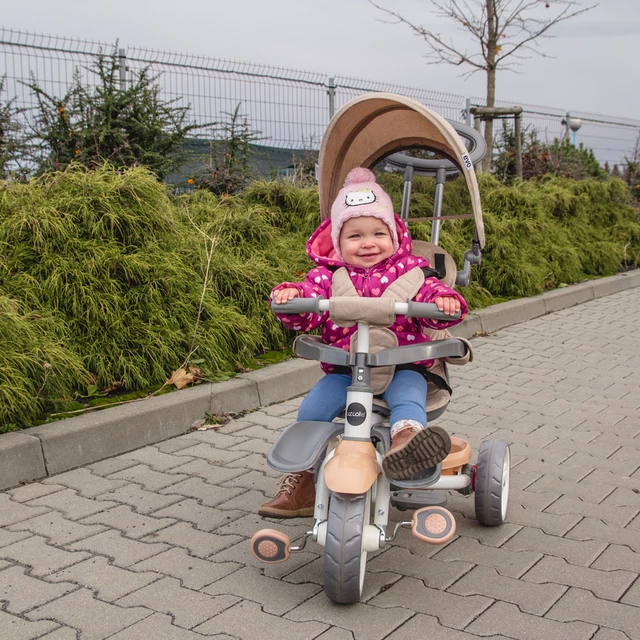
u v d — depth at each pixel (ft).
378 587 10.25
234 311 21.01
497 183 37.52
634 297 35.73
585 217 41.78
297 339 10.60
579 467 14.84
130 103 29.35
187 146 32.53
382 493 9.95
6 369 14.87
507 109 45.68
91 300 17.93
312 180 32.48
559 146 56.80
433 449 9.00
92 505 12.95
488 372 22.25
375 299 9.70
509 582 10.36
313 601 9.87
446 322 10.14
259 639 8.96
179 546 11.48
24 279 17.88
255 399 18.58
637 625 9.21
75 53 29.30
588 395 19.89
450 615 9.48
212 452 15.61
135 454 15.44
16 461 13.76
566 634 9.00
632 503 13.12
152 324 18.92
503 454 12.15
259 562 11.00
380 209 10.66
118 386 17.66
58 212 18.88
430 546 11.54
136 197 19.90
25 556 11.09
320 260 11.08
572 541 11.64
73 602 9.82
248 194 29.09
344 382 10.96
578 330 28.30
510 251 32.73
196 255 21.65
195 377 18.45
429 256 12.09
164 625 9.27
